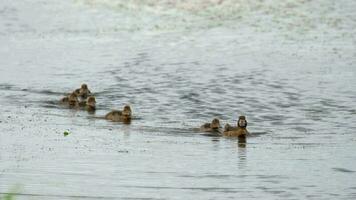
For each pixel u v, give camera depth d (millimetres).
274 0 123562
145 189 43875
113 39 103875
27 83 78000
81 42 102688
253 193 43656
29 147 52188
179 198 42594
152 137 56438
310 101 69312
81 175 46062
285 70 82438
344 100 69562
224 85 76062
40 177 45500
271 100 69875
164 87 75625
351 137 57438
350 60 86812
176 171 47562
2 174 45875
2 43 103938
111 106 68062
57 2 133000
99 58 91688
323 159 50969
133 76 81125
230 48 95438
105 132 57625
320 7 117875
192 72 82562
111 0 131375
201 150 52938
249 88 74688
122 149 52406
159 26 111625
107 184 44625
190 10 121375
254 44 97188
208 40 100688
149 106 67875
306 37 100312
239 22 111312
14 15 124750
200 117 63969
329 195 43500
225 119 63469
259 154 52062
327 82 76562
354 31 103062
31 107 66875
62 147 52375
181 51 94688
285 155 51938
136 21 115625
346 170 48375
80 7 128125
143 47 97938
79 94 71562
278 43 97312
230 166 48938
